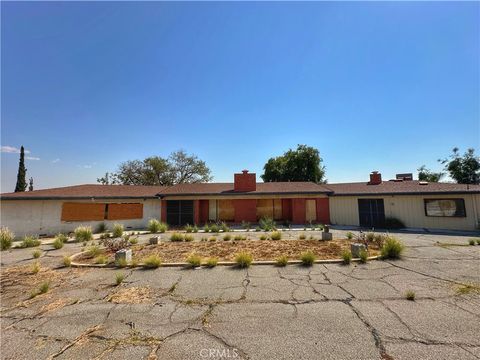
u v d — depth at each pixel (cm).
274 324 415
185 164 4312
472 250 936
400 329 389
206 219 2216
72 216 1845
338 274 662
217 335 386
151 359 333
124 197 1977
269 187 2291
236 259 769
